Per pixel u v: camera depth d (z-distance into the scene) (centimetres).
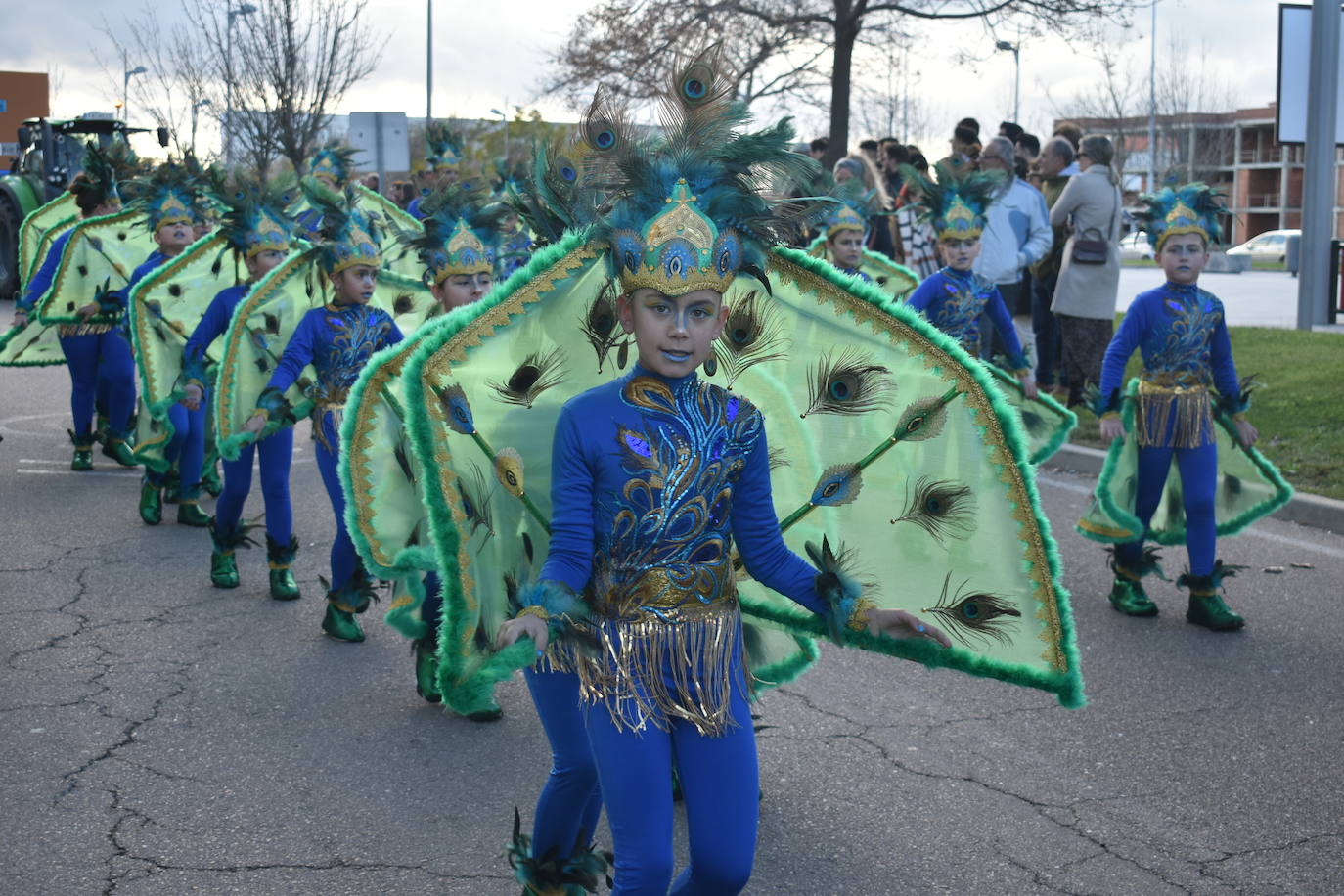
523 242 551
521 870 333
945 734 523
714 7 2144
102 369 1084
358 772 482
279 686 575
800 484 368
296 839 427
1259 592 717
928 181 736
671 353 298
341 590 634
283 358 603
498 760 495
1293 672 591
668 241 294
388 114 1880
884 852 421
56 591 723
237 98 2462
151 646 629
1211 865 414
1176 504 677
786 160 309
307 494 991
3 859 411
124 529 873
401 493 455
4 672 589
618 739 289
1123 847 425
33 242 1257
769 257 346
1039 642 348
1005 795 464
